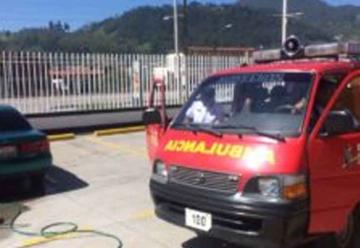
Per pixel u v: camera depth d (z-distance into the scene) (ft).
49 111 56.34
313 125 18.94
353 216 20.21
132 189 32.58
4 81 54.19
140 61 62.49
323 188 18.53
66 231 25.11
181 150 20.40
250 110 20.56
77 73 58.08
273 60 24.18
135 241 23.47
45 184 34.30
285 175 17.74
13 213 28.35
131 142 49.75
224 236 18.49
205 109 21.79
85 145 48.73
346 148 19.33
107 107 59.52
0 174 30.19
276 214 17.51
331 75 20.42
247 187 18.08
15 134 31.07
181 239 23.44
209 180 18.98
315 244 19.61
